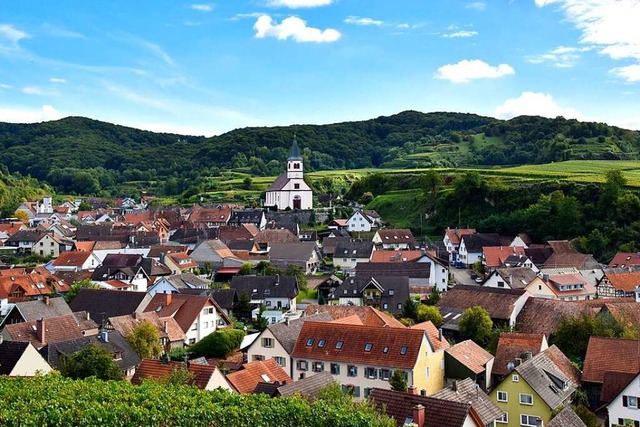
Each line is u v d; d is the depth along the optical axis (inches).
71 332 3351.4
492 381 3090.6
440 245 7839.6
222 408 1630.2
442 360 3031.5
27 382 1782.7
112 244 7332.7
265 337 3142.2
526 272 5049.2
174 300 4065.0
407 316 4347.9
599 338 2982.3
